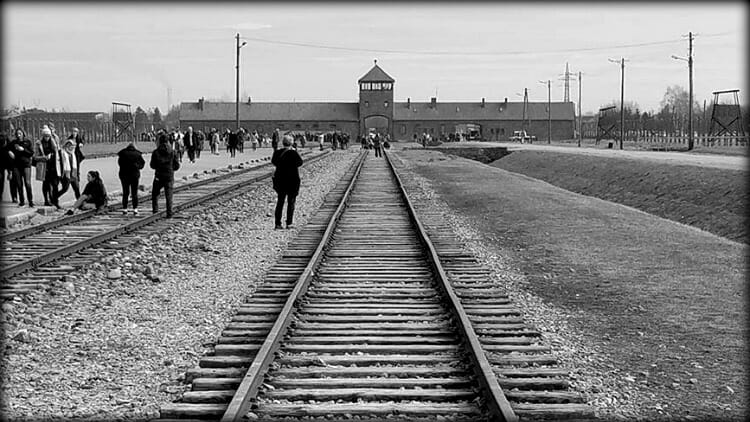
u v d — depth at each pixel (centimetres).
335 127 16075
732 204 2941
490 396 748
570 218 2453
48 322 1134
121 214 2395
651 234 2084
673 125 13162
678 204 3322
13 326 1098
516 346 971
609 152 6769
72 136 2592
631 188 4022
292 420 730
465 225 2294
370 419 736
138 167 2394
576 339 1039
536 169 6197
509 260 1678
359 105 16050
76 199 2612
